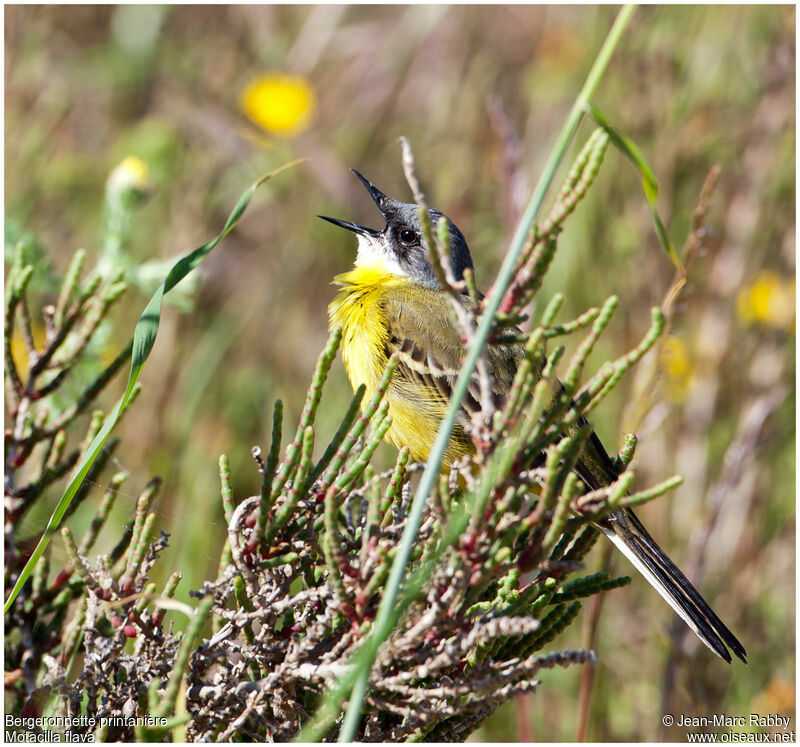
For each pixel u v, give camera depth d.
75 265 7.09
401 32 15.84
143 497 6.00
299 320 13.62
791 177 13.15
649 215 12.88
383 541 5.29
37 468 7.03
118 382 12.37
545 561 4.98
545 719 10.29
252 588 5.43
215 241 5.85
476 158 14.58
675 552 11.52
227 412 12.63
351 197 14.39
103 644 5.52
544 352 5.62
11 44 14.65
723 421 12.27
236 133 14.40
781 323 12.71
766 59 13.34
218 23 15.93
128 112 14.90
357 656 4.96
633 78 13.43
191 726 5.46
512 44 15.62
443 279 4.99
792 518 11.81
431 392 9.45
